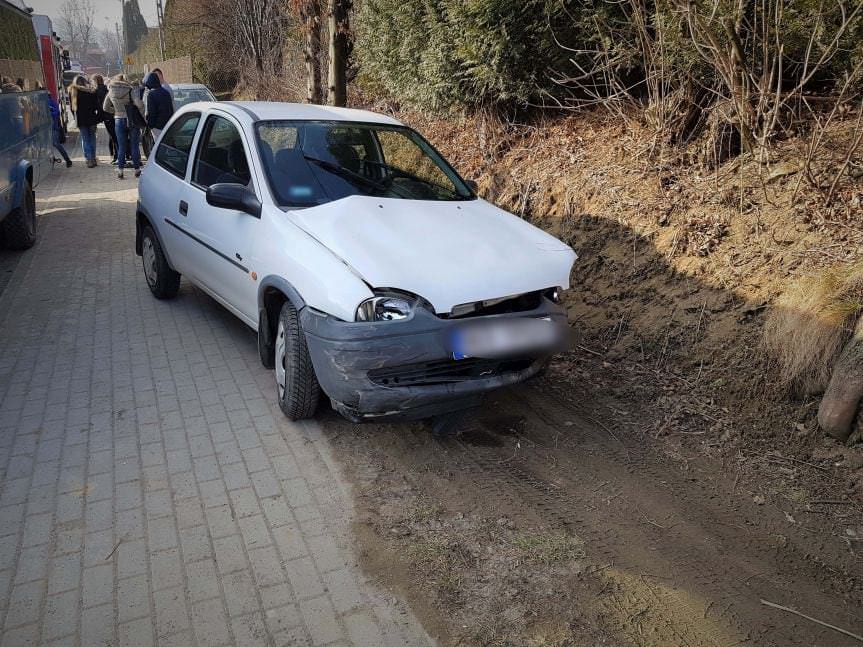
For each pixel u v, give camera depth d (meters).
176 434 4.04
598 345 5.22
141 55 53.69
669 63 5.85
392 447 3.98
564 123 7.80
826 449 3.91
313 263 3.71
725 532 3.35
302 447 3.94
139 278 7.02
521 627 2.71
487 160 8.35
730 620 2.80
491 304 3.72
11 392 4.48
